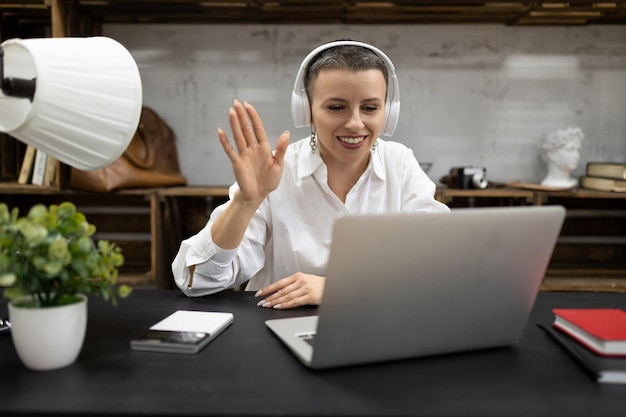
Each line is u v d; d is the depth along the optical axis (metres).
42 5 2.19
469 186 2.26
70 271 0.74
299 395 0.67
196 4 2.17
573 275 2.27
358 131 1.19
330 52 1.21
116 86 0.75
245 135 1.01
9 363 0.76
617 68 2.48
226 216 1.09
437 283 0.74
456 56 2.47
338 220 0.65
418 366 0.77
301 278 1.12
